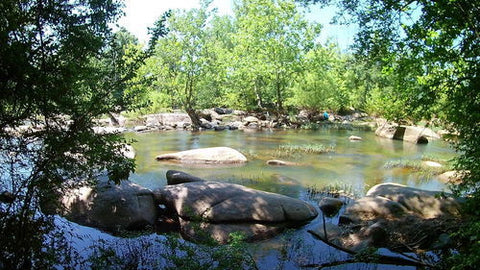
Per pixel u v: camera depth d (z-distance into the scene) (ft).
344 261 17.01
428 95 15.55
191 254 14.28
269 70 85.81
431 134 68.54
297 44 87.04
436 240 18.28
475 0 12.89
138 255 16.70
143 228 20.84
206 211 20.99
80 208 20.79
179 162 40.60
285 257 17.49
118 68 13.07
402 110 17.65
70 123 11.32
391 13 17.24
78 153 11.76
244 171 37.11
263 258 17.46
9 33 9.57
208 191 22.53
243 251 14.67
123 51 13.96
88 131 11.70
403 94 17.03
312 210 23.77
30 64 9.59
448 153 50.57
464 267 11.32
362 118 117.08
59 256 13.69
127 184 22.72
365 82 109.60
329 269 16.31
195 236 19.75
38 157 11.12
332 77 101.09
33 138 10.89
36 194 11.64
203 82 87.51
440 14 14.39
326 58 92.53
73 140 11.20
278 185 31.86
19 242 11.20
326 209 24.93
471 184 14.89
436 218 20.40
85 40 11.32
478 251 10.78
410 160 44.37
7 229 11.06
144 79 14.12
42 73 9.92
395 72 17.17
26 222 11.42
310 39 86.58
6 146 10.44
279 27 86.28
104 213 20.49
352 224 21.50
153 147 50.65
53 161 11.21
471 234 12.78
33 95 9.71
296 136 67.46
